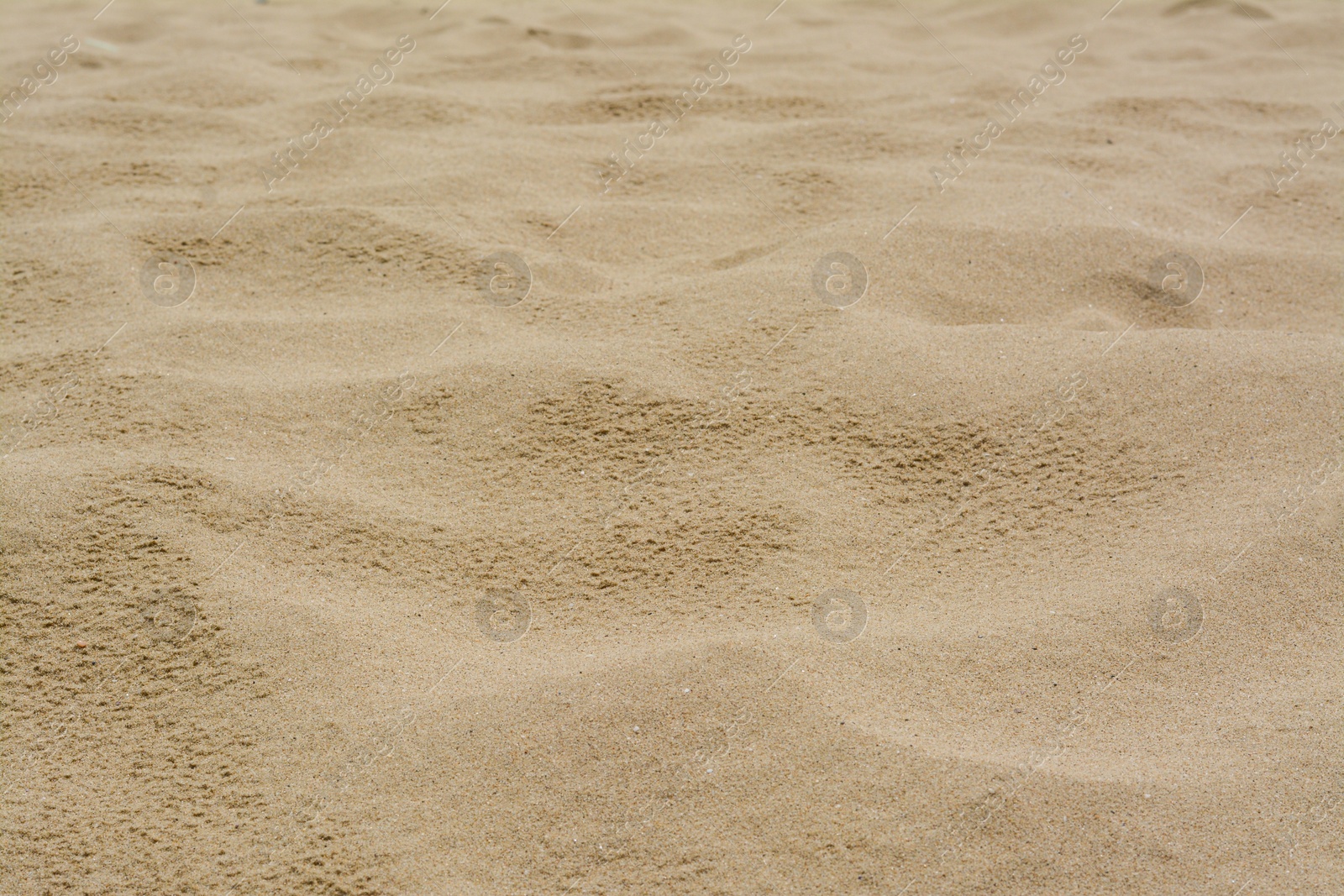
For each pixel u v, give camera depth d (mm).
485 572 2340
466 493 2523
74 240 3430
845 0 6902
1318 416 2629
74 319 3102
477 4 6688
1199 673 2061
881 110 4746
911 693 2031
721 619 2217
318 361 2924
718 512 2459
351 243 3439
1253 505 2414
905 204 3715
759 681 2035
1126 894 1671
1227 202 3957
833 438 2635
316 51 5523
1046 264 3322
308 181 3896
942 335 2934
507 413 2711
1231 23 6254
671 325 3025
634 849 1763
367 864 1758
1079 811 1790
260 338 3012
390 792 1867
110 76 5035
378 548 2377
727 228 3641
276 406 2744
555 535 2420
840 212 3723
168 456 2547
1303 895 1662
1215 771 1861
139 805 1853
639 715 1979
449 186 3801
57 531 2301
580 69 5324
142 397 2758
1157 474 2521
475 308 3131
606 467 2574
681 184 3953
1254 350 2850
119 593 2195
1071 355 2842
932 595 2271
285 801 1856
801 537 2400
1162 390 2723
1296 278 3381
